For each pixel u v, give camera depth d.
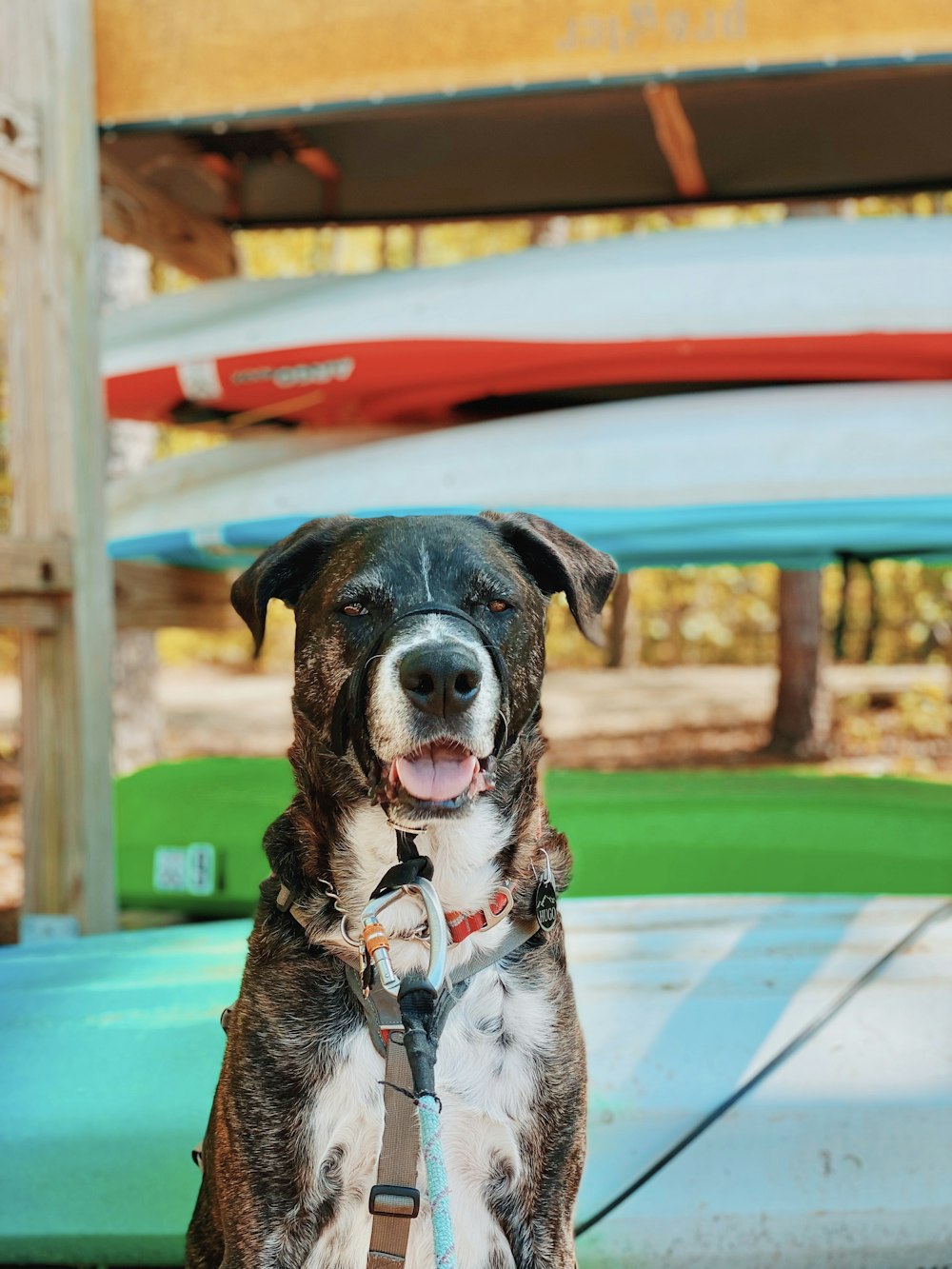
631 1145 2.39
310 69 4.09
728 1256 2.31
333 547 2.09
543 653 2.11
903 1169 2.35
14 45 3.89
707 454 4.36
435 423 5.12
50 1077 2.53
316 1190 1.87
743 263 4.41
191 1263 2.13
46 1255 2.39
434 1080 1.79
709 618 16.48
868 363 4.47
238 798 4.48
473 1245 1.89
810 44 3.89
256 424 5.57
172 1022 2.66
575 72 3.99
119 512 5.05
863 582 12.31
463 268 4.74
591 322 4.45
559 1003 1.98
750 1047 2.53
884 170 5.78
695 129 5.33
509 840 1.99
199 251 5.93
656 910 3.17
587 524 4.44
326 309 4.75
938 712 10.48
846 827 4.14
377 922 1.82
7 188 3.90
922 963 2.78
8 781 8.55
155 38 4.12
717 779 4.82
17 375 3.90
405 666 1.78
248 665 18.58
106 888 3.93
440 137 5.47
